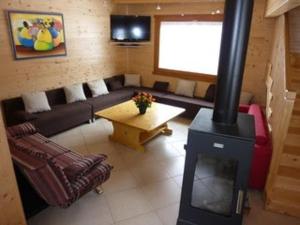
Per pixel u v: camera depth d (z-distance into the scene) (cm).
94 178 267
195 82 584
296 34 390
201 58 573
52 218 262
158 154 396
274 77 367
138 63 677
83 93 536
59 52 503
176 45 600
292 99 248
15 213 208
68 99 511
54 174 222
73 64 540
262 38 485
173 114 432
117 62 656
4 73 424
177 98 562
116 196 297
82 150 405
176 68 617
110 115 425
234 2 193
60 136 454
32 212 247
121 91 613
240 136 203
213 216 232
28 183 243
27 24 439
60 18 490
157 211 274
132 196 297
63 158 289
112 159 379
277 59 360
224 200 238
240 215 222
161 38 618
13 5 415
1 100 423
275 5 301
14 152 238
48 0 464
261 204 289
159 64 641
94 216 266
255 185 310
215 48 547
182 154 397
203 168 230
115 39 603
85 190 257
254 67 507
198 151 219
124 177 334
